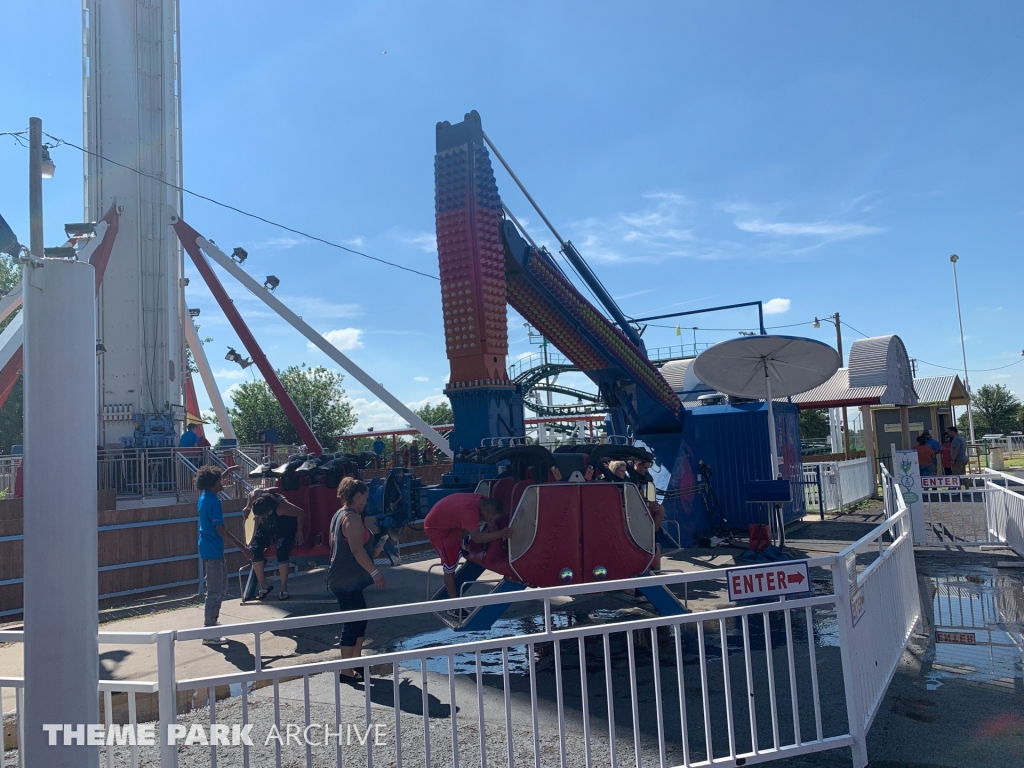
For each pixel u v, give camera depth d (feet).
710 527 44.29
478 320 33.09
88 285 9.14
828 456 99.35
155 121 96.58
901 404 86.89
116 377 91.15
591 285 43.96
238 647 22.88
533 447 24.90
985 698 16.31
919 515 38.19
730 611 13.03
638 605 27.27
